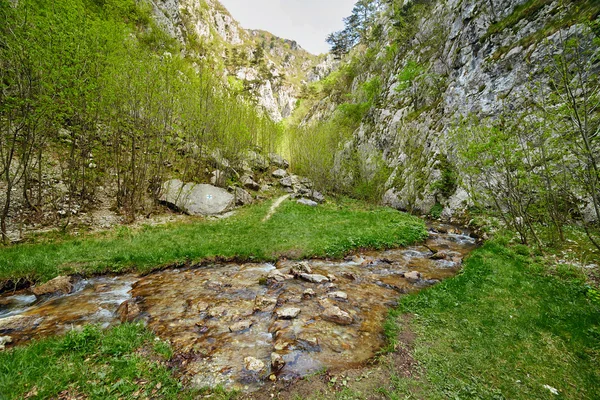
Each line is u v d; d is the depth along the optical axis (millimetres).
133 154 21109
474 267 13867
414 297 11086
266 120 48688
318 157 41281
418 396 5891
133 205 21172
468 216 27516
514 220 17016
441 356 7270
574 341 7543
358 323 9227
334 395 5938
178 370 6594
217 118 28641
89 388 5570
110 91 18547
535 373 6570
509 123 16859
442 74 44969
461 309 9773
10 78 14859
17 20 14008
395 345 7766
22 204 17312
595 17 21781
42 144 17422
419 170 38000
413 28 59031
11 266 11758
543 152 14031
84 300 10688
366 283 13000
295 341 7980
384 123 52906
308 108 113375
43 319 9102
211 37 133125
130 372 6152
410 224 24047
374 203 41062
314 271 14453
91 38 17734
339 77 94125
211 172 34281
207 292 11555
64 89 15656
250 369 6727
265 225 23000
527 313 9062
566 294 10141
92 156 23516
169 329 8523
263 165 47125
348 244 18484
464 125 19359
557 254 14453
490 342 7773
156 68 21016
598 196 11375
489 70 31844
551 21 26781
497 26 34344
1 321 8547
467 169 18516
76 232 17109
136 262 14164
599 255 13477
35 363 6148
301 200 36188
